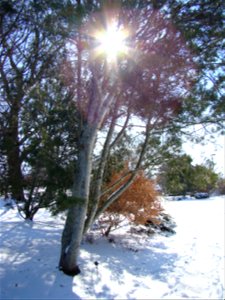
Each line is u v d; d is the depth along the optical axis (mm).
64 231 6332
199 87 7035
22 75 6840
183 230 11820
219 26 6438
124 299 5527
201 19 6398
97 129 6211
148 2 5852
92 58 6020
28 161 6508
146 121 7320
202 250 9242
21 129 6688
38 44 6762
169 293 5996
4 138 6734
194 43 6387
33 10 5695
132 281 6395
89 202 7211
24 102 6660
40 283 5668
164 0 5996
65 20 5465
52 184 6062
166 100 6832
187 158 8297
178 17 6273
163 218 12492
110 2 5520
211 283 6656
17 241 7598
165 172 8797
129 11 5801
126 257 7941
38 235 8234
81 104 6453
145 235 10328
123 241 9289
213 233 11484
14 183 7410
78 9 5227
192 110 7164
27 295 5332
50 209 7887
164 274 7070
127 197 9180
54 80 6586
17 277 5820
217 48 6719
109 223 9523
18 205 10148
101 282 6066
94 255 7547
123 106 7031
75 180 6176
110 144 7672
